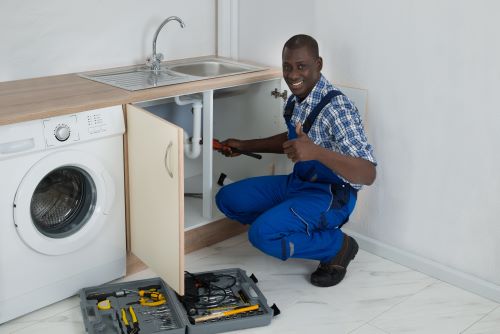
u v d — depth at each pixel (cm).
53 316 250
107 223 263
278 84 318
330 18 295
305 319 251
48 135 232
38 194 252
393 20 272
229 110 345
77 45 299
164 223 244
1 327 241
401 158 286
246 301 255
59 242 246
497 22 241
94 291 259
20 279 240
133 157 259
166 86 274
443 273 282
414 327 248
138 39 322
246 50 345
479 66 250
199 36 351
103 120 248
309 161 271
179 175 227
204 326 236
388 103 284
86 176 252
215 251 307
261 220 266
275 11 320
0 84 271
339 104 256
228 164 356
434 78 265
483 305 265
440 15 256
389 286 278
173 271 245
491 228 263
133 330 230
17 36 278
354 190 271
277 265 294
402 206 291
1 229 229
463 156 264
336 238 273
